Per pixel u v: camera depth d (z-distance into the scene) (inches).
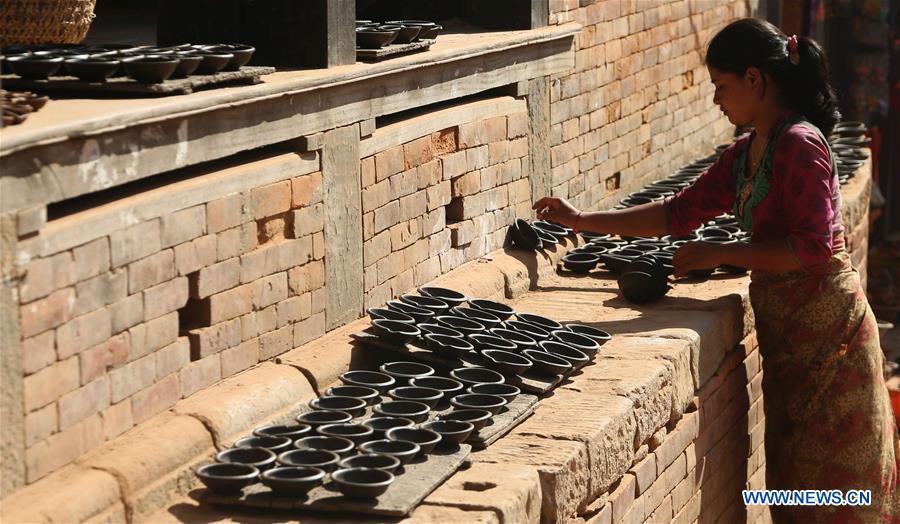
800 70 218.4
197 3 215.2
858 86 603.5
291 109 194.7
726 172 238.5
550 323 233.0
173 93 173.3
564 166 308.8
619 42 342.3
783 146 216.4
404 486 160.4
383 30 225.5
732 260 222.4
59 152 147.6
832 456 225.0
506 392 196.2
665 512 224.5
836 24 604.4
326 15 208.1
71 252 150.9
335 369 199.6
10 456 142.1
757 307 231.0
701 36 420.2
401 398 189.3
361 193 217.5
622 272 263.3
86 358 154.5
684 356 229.1
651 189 347.6
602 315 250.4
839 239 221.6
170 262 169.9
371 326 210.5
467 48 247.6
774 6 520.1
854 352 221.9
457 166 253.4
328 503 154.7
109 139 156.0
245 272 187.3
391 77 223.3
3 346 140.2
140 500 153.6
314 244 204.7
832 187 217.2
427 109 249.1
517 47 273.3
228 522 154.2
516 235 277.0
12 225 140.9
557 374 207.3
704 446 245.4
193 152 172.9
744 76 220.7
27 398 144.6
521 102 281.0
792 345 225.1
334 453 163.8
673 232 248.2
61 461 150.9
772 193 220.7
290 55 211.2
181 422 168.2
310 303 205.2
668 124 390.9
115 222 158.1
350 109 211.0
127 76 181.0
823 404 224.4
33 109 155.9
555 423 190.5
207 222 177.3
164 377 170.7
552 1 296.8
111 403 160.1
